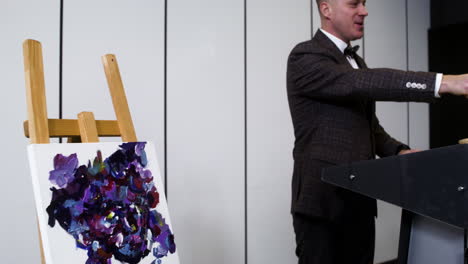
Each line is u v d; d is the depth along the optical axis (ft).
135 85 5.83
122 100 3.79
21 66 4.95
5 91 4.84
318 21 8.25
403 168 2.36
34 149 2.83
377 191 2.50
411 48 9.89
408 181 2.32
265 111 7.34
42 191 2.76
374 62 9.06
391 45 9.43
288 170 7.65
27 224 4.98
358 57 4.75
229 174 6.83
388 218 9.22
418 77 2.96
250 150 7.12
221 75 6.76
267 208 7.33
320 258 3.89
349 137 3.85
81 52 5.38
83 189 3.02
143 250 3.27
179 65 6.28
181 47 6.31
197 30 6.49
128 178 3.40
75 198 2.94
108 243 3.03
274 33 7.50
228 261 6.79
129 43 5.79
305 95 3.97
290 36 7.74
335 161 3.79
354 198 3.92
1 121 4.81
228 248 6.80
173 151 6.20
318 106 3.97
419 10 10.05
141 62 5.90
